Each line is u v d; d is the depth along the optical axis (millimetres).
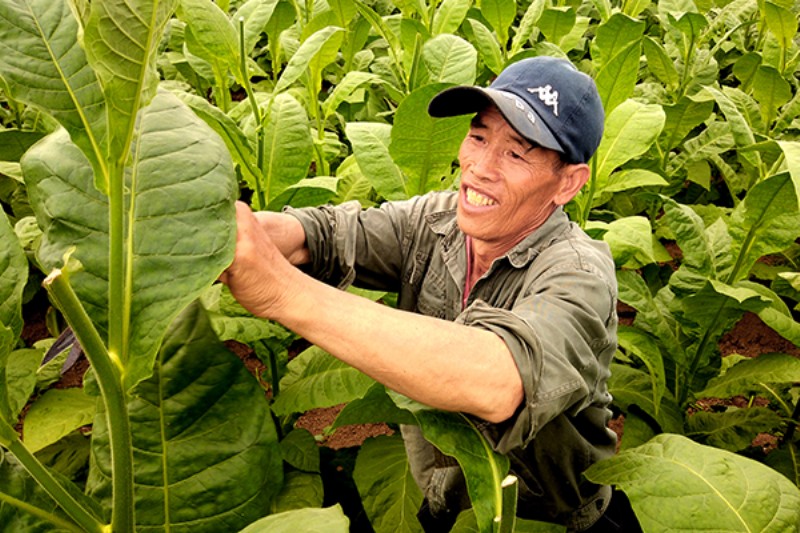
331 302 1088
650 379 2623
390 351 1092
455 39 2402
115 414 818
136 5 623
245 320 1985
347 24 3135
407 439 2107
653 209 3842
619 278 2514
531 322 1285
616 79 2232
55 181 893
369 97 3941
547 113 1481
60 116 731
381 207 1949
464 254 1832
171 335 1079
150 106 933
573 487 1802
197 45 2516
